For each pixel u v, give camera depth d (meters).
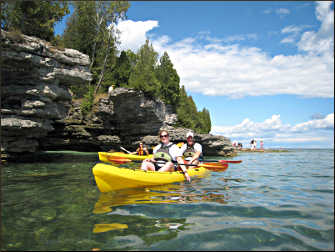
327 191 3.66
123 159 5.49
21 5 10.41
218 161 6.89
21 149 9.80
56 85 10.29
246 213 2.51
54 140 14.38
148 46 18.77
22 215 2.46
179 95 21.84
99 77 21.92
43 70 9.41
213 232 2.00
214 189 3.82
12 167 7.30
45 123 10.53
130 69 22.70
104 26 22.02
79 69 10.64
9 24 10.02
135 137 16.86
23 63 8.62
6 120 8.62
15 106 9.13
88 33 22.12
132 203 2.92
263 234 1.95
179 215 2.45
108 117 15.88
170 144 4.96
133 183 3.91
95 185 4.20
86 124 15.26
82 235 1.95
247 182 4.58
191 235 1.94
